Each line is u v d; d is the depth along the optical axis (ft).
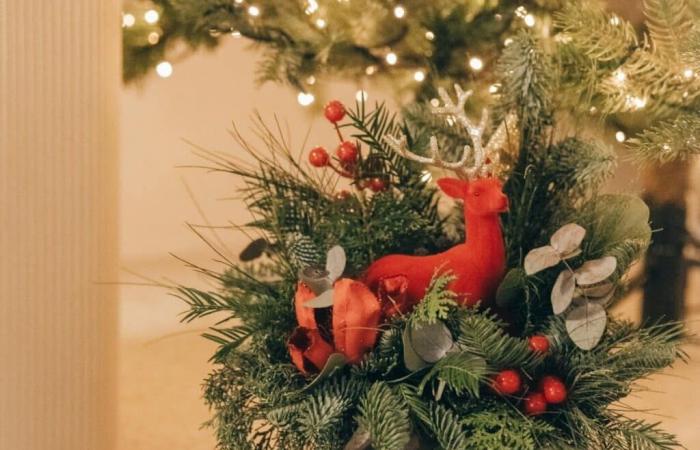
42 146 2.31
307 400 2.23
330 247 2.41
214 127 6.63
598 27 2.78
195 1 3.26
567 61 2.87
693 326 4.61
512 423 2.17
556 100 2.65
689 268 4.59
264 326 2.32
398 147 2.30
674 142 2.64
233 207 6.59
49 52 2.31
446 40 3.35
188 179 6.65
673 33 2.72
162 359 5.07
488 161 2.36
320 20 3.33
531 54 2.46
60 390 2.38
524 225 2.41
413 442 2.22
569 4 2.83
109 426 2.48
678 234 4.49
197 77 6.59
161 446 3.99
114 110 2.43
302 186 2.46
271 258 2.47
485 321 2.19
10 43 2.27
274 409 2.24
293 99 6.33
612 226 2.33
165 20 3.30
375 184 2.47
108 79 2.40
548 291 2.32
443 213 2.62
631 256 2.32
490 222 2.28
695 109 2.79
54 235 2.34
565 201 2.45
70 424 2.40
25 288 2.32
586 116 2.90
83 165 2.36
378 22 3.38
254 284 2.42
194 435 4.10
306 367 2.24
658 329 2.40
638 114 3.16
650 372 2.29
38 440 2.37
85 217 2.37
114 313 2.48
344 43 3.40
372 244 2.41
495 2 3.32
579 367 2.25
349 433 2.29
